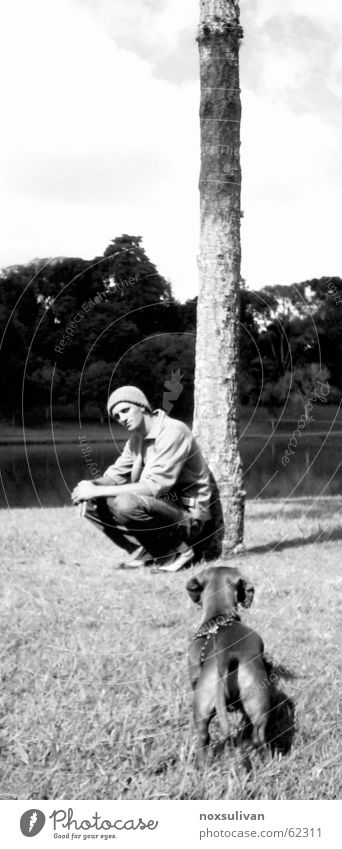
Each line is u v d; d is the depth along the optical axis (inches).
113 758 132.8
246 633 135.0
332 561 290.5
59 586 240.7
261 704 126.2
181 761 129.1
